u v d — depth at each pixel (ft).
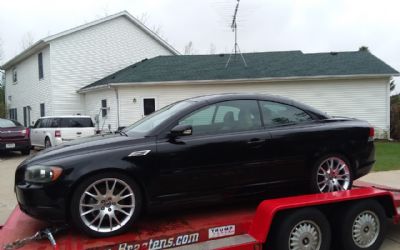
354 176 16.24
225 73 63.52
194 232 12.71
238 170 14.15
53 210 11.89
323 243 13.60
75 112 71.56
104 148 12.78
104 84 62.28
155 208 13.15
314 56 70.85
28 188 12.04
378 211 14.66
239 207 15.39
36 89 77.82
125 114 61.98
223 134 14.19
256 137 14.47
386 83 63.10
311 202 13.32
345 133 15.90
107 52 74.54
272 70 64.13
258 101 15.26
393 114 67.15
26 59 82.99
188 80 61.31
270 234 13.30
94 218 12.29
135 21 77.05
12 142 49.29
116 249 11.75
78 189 12.02
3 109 90.43
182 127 13.19
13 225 13.42
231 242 12.73
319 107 63.16
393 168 34.45
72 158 12.19
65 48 69.92
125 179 12.59
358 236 14.34
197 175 13.58
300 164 15.11
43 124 51.93
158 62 70.08
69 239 12.14
